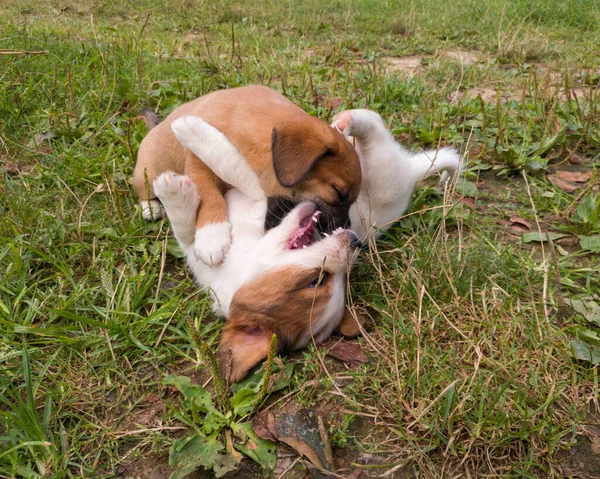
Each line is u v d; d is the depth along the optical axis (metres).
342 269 0.61
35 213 0.74
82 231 0.73
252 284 0.60
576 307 0.63
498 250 0.72
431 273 0.67
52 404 0.55
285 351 0.59
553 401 0.55
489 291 0.65
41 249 0.70
